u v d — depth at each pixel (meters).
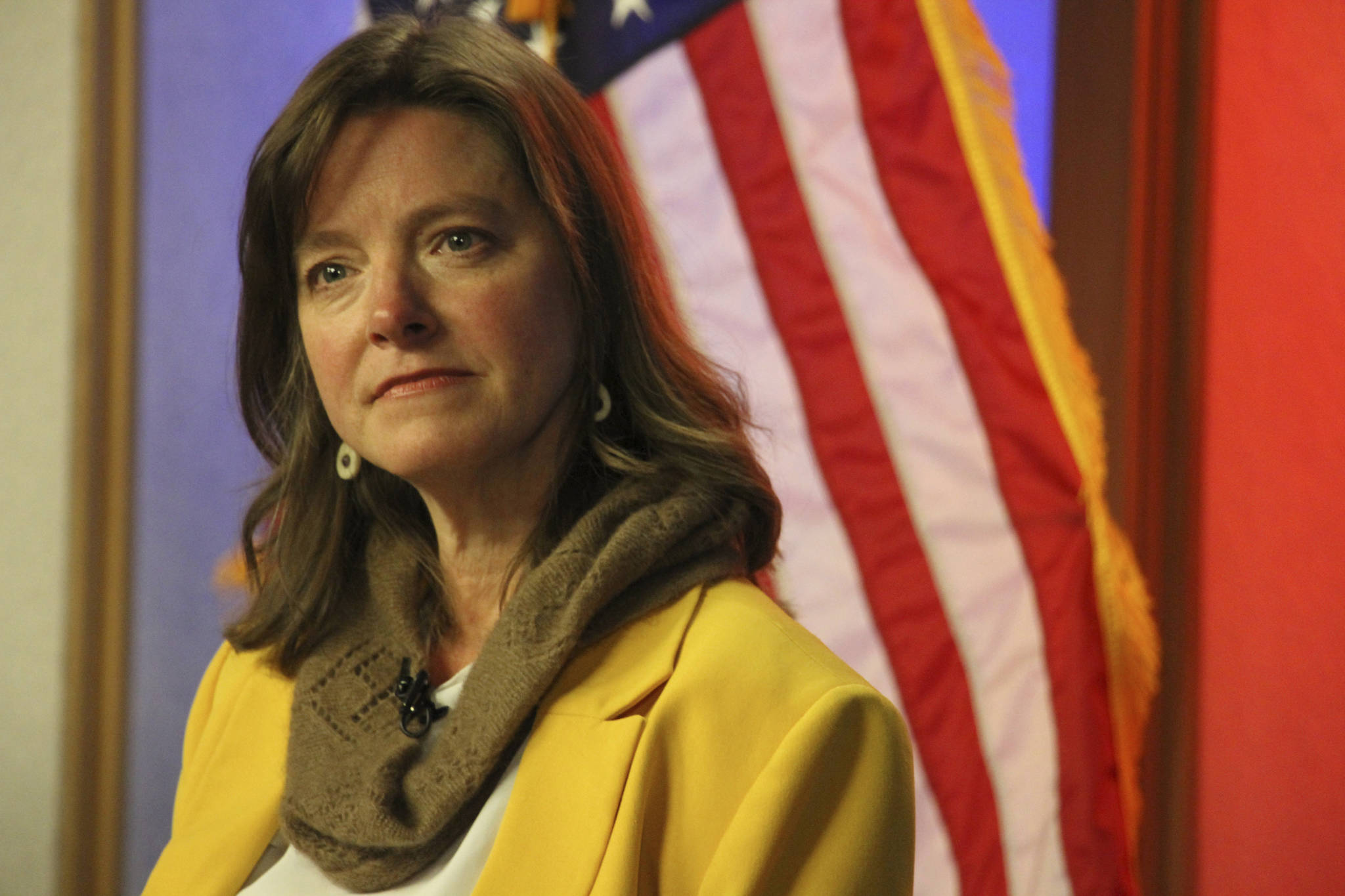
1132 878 5.68
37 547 7.43
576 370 2.76
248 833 3.02
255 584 3.47
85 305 7.41
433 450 2.55
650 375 2.82
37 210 7.50
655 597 2.70
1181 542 6.32
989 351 5.89
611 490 2.79
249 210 2.82
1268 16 6.21
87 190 7.43
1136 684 5.75
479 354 2.53
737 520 2.78
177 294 7.49
